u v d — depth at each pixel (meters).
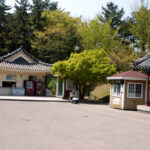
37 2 53.16
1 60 32.69
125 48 37.69
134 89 21.06
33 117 12.05
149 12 31.45
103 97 30.33
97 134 8.57
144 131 9.84
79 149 6.33
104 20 51.00
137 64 20.05
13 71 31.31
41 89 33.44
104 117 13.91
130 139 8.04
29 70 31.80
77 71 25.48
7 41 48.34
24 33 50.16
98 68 25.34
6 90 31.23
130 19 49.84
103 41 37.88
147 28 31.31
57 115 13.44
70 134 8.27
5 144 6.47
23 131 8.35
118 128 10.20
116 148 6.67
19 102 21.59
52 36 47.69
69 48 44.41
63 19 46.59
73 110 16.95
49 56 46.28
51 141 7.08
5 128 8.73
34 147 6.30
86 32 39.25
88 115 14.39
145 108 18.64
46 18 51.12
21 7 52.50
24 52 34.22
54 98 28.92
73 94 25.53
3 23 51.03
